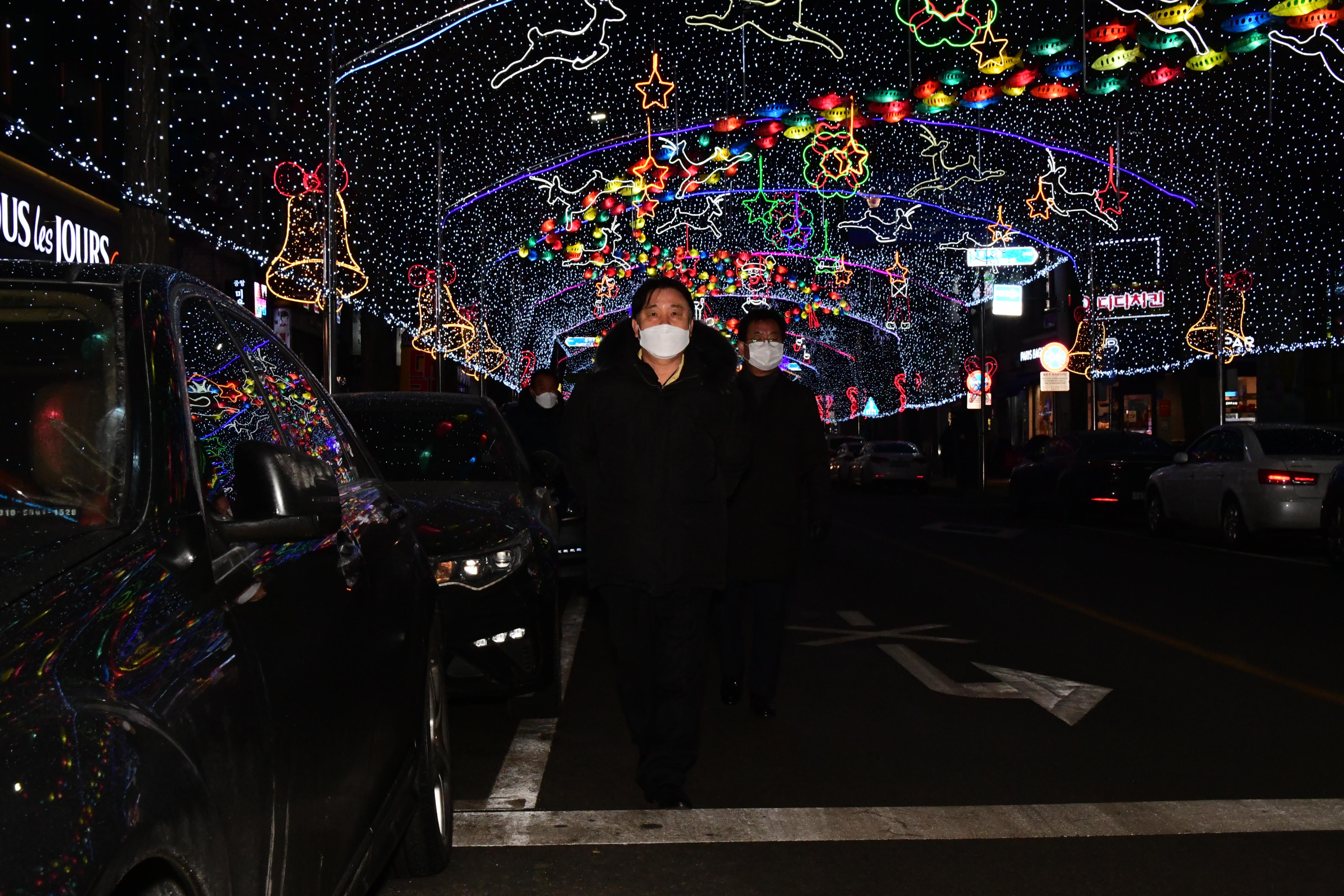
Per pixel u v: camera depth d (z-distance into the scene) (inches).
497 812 195.6
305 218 1107.3
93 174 724.0
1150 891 158.6
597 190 1155.3
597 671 322.7
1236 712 265.1
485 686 232.2
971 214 1357.0
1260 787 206.5
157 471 92.4
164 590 84.1
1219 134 993.5
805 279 1567.4
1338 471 532.7
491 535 236.8
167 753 72.1
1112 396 1662.2
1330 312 1110.4
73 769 63.1
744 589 278.1
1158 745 236.5
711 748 237.0
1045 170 1173.7
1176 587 484.7
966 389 2155.5
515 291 1888.5
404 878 164.2
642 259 1183.6
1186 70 569.0
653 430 194.4
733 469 198.1
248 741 85.4
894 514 976.9
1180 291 1376.7
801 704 278.2
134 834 64.7
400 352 1562.5
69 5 692.7
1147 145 1009.5
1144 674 309.4
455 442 299.9
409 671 144.8
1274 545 670.5
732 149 765.3
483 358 1593.3
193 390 109.7
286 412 145.2
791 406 257.9
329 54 788.0
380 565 141.7
